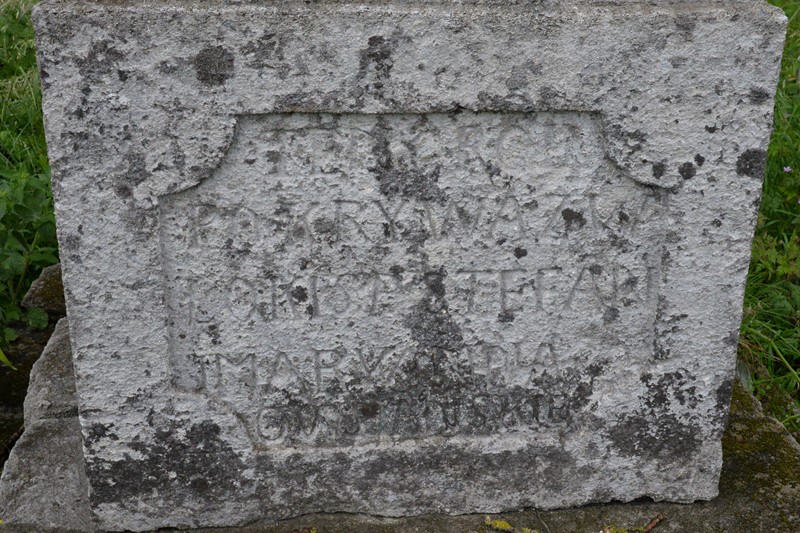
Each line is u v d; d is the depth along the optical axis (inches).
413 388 101.8
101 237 91.7
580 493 106.6
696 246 97.0
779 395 135.9
